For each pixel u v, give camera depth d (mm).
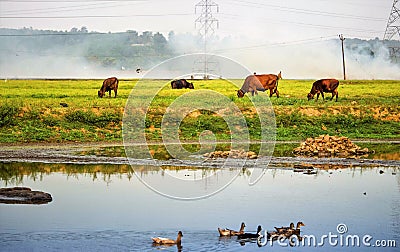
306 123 46375
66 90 57438
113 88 53031
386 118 48438
